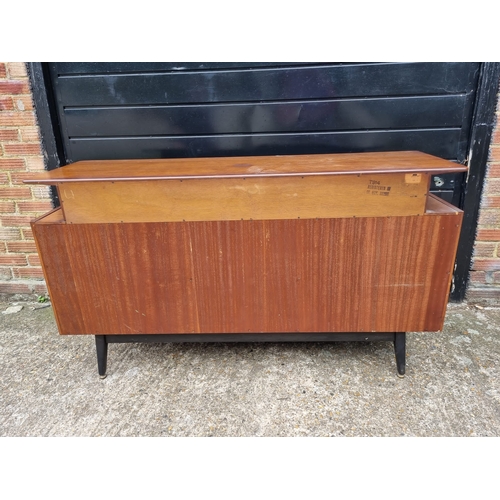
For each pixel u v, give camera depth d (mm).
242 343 2086
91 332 1736
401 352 1746
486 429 1507
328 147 2137
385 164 1546
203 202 1505
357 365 1877
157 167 1725
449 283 1566
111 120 2170
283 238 1539
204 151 2189
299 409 1625
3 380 1844
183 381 1812
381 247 1529
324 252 1552
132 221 1540
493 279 2299
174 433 1537
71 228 1556
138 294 1655
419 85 1992
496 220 2168
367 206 1479
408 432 1506
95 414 1635
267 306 1654
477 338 2047
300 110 2086
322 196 1477
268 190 1478
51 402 1703
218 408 1646
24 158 2252
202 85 2080
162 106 2129
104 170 1661
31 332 2229
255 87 2064
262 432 1528
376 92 2023
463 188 2150
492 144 2025
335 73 2012
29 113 2152
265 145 2160
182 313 1683
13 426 1580
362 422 1555
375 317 1651
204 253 1577
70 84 2115
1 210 2389
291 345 2053
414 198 1455
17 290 2549
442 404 1625
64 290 1663
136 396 1728
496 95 1942
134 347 2078
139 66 2064
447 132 2057
